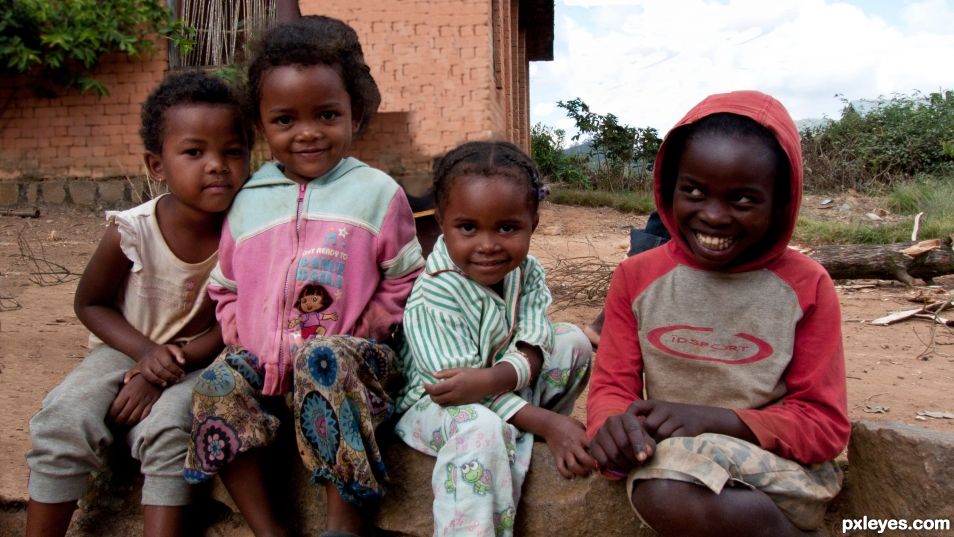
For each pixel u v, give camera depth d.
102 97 9.72
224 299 2.47
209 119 2.39
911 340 4.90
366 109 2.62
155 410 2.36
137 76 9.69
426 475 2.36
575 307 5.58
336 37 2.45
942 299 6.15
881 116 16.66
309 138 2.37
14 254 7.41
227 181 2.45
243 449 2.24
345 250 2.37
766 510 1.97
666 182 2.28
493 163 2.25
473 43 9.42
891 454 2.19
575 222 11.45
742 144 2.00
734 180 2.00
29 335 4.44
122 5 9.24
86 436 2.33
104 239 2.54
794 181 2.07
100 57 9.66
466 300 2.34
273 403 2.44
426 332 2.32
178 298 2.58
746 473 1.99
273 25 2.51
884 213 12.32
